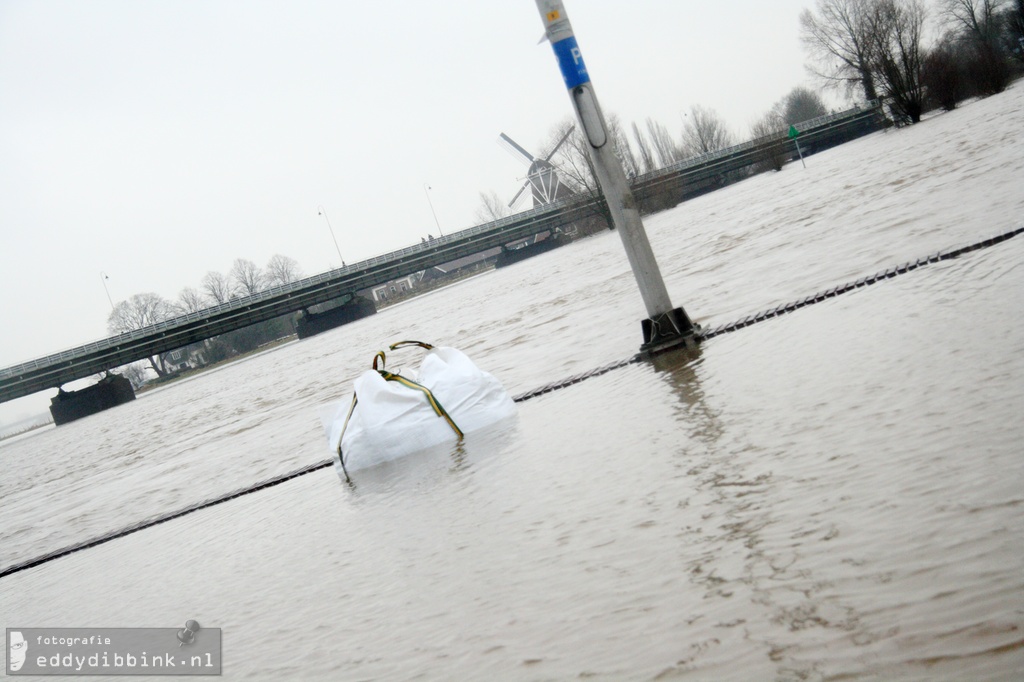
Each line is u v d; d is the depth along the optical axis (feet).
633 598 9.37
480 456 20.44
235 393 109.70
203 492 31.94
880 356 16.35
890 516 9.21
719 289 37.91
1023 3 223.30
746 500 11.25
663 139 367.04
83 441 120.37
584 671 8.07
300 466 30.14
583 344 36.70
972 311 17.07
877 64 185.88
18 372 244.22
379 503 19.11
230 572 17.30
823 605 7.86
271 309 280.72
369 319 281.74
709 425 15.99
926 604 7.30
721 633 7.96
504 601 10.53
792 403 15.37
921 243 28.86
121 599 17.99
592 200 248.73
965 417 11.37
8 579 26.35
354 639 10.94
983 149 56.59
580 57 26.21
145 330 260.21
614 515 12.51
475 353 47.70
